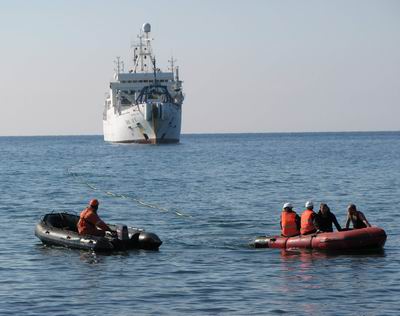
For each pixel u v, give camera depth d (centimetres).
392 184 6600
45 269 2706
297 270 2638
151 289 2372
